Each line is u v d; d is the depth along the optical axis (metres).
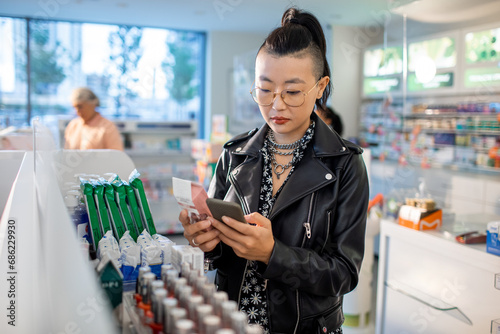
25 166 1.28
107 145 4.35
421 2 3.82
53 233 0.89
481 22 4.10
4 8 6.49
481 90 4.78
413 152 5.96
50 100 7.46
